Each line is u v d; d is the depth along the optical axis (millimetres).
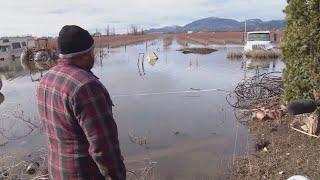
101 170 2531
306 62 7969
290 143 7887
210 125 10352
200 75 21656
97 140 2461
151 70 25406
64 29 2623
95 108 2469
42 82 2674
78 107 2459
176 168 7320
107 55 43969
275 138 8422
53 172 2691
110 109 2586
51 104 2576
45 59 38875
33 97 16391
